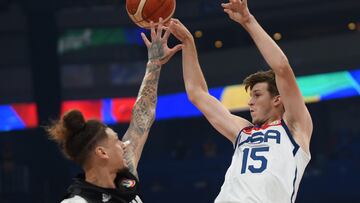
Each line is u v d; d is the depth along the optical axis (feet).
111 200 13.83
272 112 17.44
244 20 17.33
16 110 104.01
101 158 14.08
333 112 110.22
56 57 92.94
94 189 13.83
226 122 18.28
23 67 104.01
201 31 104.01
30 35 92.43
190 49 19.11
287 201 16.34
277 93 17.49
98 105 105.50
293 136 16.99
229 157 99.14
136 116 17.15
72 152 14.12
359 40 96.02
